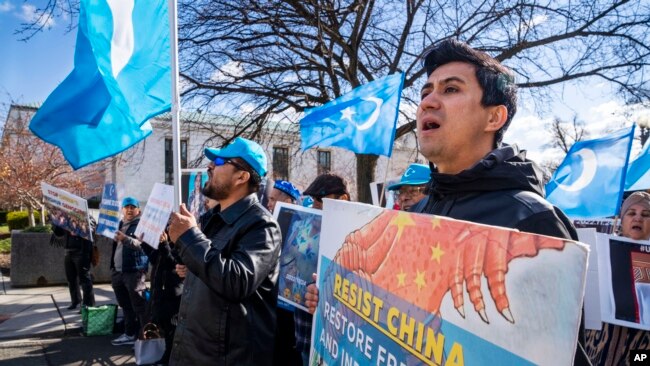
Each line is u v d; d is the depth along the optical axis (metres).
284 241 2.71
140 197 29.02
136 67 2.46
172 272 4.43
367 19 8.70
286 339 2.54
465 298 0.79
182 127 10.53
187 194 6.35
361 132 4.03
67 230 6.52
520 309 0.67
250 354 2.01
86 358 5.02
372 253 1.13
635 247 2.59
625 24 8.12
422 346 0.89
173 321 4.41
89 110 2.39
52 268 8.65
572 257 0.59
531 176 1.18
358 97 4.12
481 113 1.28
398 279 1.00
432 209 1.37
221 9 8.42
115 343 5.46
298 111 9.72
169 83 2.47
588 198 3.47
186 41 8.54
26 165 14.04
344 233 1.32
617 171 3.29
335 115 4.29
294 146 12.62
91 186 20.75
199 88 9.07
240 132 9.90
